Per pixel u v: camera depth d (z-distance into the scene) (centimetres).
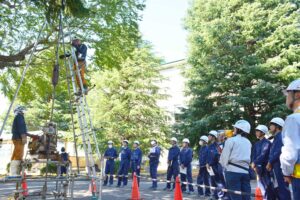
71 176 769
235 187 752
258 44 2297
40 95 1908
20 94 1852
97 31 1555
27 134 779
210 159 1134
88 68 1695
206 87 2244
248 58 2166
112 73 2912
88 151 823
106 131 2761
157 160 1568
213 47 2344
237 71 2181
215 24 2314
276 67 2212
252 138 2120
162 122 3033
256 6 2273
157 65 3052
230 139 764
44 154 755
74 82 872
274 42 2183
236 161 752
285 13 2292
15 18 1407
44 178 729
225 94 2284
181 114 2405
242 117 2114
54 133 771
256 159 859
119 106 2841
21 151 809
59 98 3447
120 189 1551
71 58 962
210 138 1172
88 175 805
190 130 2206
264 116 2072
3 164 3488
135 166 1630
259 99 2095
